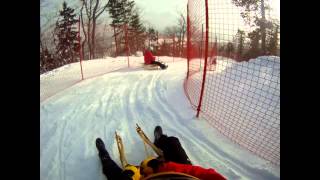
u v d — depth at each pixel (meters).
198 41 8.35
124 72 12.57
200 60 8.62
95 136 5.34
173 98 7.54
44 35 30.00
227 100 6.45
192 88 7.74
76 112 6.78
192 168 3.16
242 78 7.40
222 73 8.16
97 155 4.63
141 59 19.45
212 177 2.96
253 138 4.86
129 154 4.64
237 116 5.68
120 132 5.48
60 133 5.54
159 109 6.79
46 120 6.22
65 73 13.56
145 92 8.50
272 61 7.85
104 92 8.71
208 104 6.38
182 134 5.32
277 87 6.41
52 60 26.38
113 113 6.63
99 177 4.09
